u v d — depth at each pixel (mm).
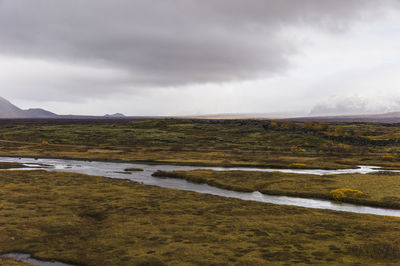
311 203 53219
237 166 105688
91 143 186750
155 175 84062
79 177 72562
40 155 131125
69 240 30875
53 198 49000
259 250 27609
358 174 81688
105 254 27094
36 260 26391
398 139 182125
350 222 37406
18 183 62438
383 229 34406
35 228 33938
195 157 127875
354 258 25594
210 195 55156
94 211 41781
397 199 52625
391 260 25125
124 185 63406
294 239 30688
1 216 37656
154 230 33625
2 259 24750
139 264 24922
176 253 26812
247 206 46469
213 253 26859
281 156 134125
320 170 99188
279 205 48031
